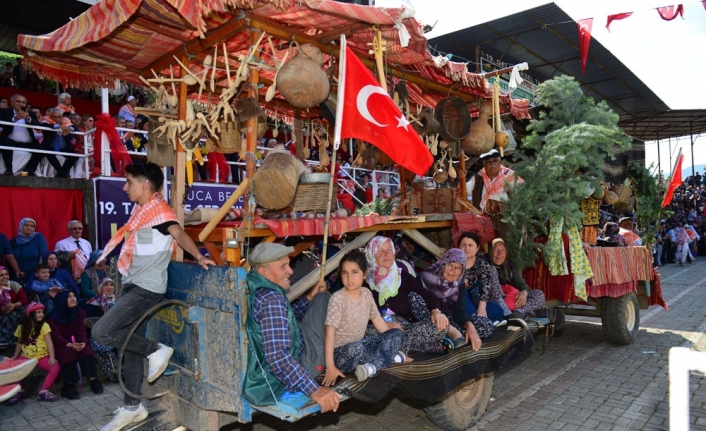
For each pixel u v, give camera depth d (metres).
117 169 8.57
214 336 3.22
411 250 6.00
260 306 3.02
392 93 4.62
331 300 3.50
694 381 5.55
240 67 3.58
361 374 3.21
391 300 4.29
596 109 6.08
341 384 3.16
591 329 8.23
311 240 4.24
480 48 14.24
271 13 3.44
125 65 4.70
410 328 4.04
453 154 5.50
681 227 18.75
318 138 5.87
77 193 8.14
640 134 24.45
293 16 3.47
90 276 6.53
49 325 5.65
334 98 4.14
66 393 5.64
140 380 3.36
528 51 14.45
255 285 3.08
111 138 8.38
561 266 5.62
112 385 6.14
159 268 3.44
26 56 4.32
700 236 21.70
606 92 17.80
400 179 6.17
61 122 8.59
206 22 3.63
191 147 4.29
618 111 20.19
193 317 3.26
